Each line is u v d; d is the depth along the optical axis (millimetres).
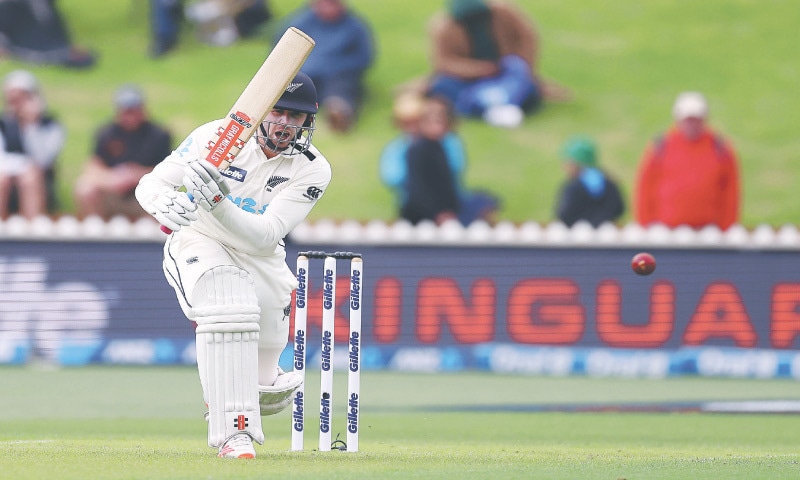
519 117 62500
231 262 14336
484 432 23484
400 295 42781
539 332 42594
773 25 72562
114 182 49500
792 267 41781
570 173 46312
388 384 36406
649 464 14805
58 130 52875
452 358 42469
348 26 60625
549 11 73438
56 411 27547
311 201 14758
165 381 36250
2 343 42875
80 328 43188
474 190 56844
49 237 43250
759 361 41500
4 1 66000
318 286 42312
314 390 32969
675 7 74062
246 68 67250
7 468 13047
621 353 42094
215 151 13562
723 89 67562
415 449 18094
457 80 61656
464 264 42812
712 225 44469
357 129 62562
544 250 42625
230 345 13883
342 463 14023
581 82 67062
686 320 42062
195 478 12047
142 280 43188
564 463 14906
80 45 68875
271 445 18641
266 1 69625
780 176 61844
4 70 65625
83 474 12391
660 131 63312
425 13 71500
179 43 69312
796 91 67500
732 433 23797
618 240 42312
